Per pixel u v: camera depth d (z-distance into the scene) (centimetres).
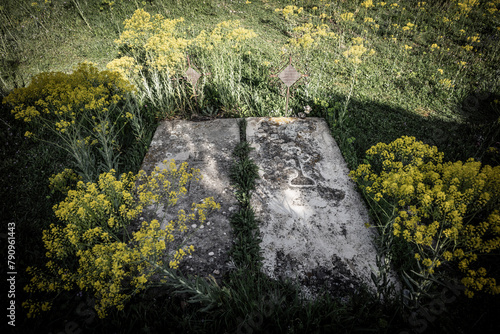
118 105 486
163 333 233
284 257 296
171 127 479
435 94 543
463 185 224
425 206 220
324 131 464
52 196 358
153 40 484
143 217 332
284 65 604
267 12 839
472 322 234
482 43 690
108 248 206
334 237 314
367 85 571
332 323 224
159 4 852
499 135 439
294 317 235
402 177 238
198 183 378
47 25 757
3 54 645
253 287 255
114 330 238
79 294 261
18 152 414
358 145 434
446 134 454
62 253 218
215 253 298
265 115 509
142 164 409
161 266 227
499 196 214
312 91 540
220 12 831
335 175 389
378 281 245
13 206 343
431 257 280
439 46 699
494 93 536
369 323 228
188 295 262
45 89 324
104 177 253
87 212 230
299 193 365
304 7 869
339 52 670
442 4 861
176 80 510
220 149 435
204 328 231
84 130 446
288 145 438
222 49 572
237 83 560
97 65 623
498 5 820
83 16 755
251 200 357
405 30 756
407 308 237
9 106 470
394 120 486
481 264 280
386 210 324
